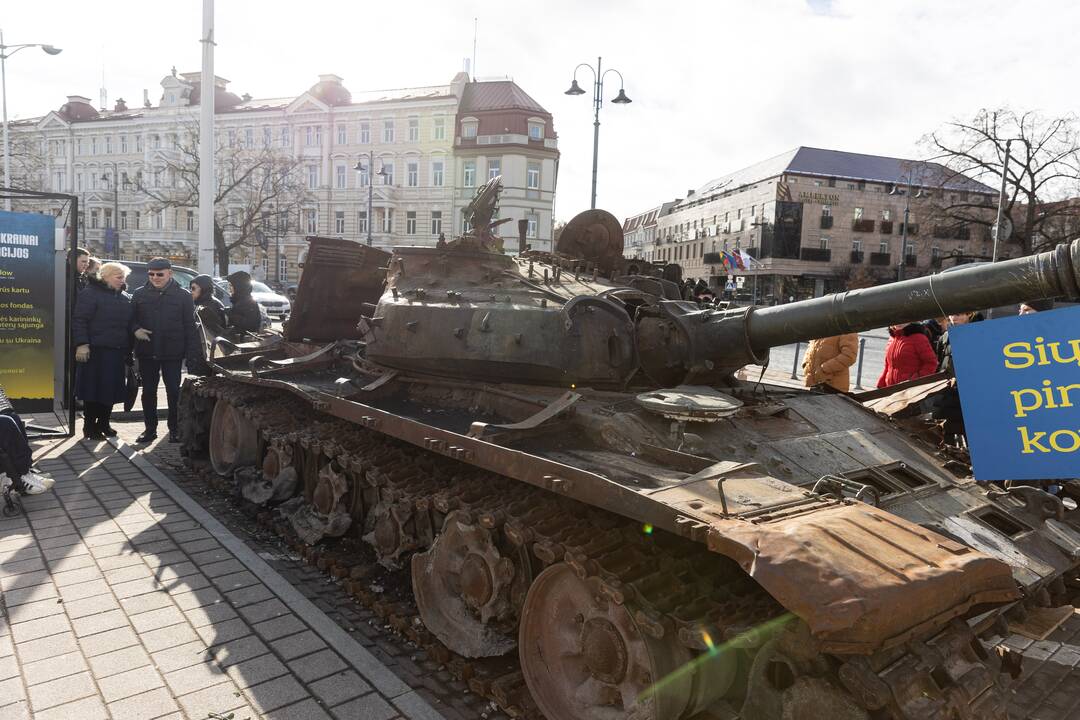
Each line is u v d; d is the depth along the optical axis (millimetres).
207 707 3830
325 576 5723
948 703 2721
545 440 4328
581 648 3711
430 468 5305
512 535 3930
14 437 6910
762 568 2711
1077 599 4488
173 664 4238
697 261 71188
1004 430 4059
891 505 4098
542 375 5188
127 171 64625
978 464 4152
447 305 5465
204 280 10930
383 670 4207
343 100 56656
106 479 8016
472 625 4477
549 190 51562
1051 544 4227
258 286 31109
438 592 4762
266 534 6652
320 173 55594
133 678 4078
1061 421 3879
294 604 5004
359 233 55031
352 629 4875
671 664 3250
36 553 5871
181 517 6797
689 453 4039
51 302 9406
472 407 5418
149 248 61906
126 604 4992
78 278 11008
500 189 7262
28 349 9328
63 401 10336
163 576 5461
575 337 5031
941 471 4879
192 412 8859
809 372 8469
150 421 9992
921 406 6797
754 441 4473
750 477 3584
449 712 3984
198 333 9812
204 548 6035
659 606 3246
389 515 5398
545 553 3656
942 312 3947
